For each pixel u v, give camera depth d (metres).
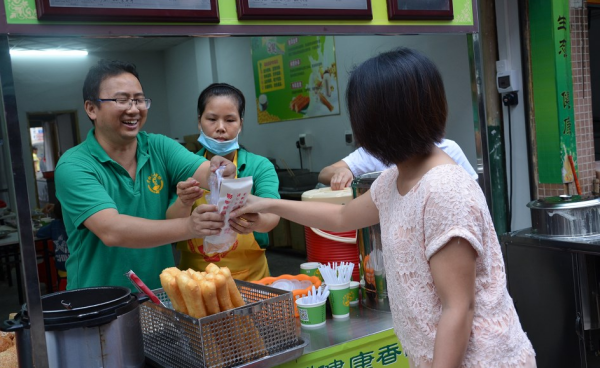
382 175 1.35
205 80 6.88
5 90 1.25
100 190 1.65
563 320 2.65
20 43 6.18
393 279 1.20
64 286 4.28
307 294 1.81
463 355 1.06
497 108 3.53
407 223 1.14
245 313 1.42
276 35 1.66
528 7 3.31
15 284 5.70
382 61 1.11
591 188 3.45
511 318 1.15
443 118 1.12
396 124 1.09
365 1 1.79
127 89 1.67
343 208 1.50
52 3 1.32
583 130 3.40
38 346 1.25
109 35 1.42
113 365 1.31
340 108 5.15
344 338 1.67
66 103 7.01
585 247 2.47
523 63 3.39
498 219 3.59
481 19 3.45
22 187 1.26
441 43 3.95
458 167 1.12
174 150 1.92
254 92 6.36
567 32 3.24
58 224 4.24
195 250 2.04
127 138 1.71
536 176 3.42
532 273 2.74
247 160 2.18
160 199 1.87
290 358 1.49
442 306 1.08
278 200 1.61
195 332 1.36
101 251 1.75
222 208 1.53
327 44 5.17
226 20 1.58
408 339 1.19
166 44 7.17
